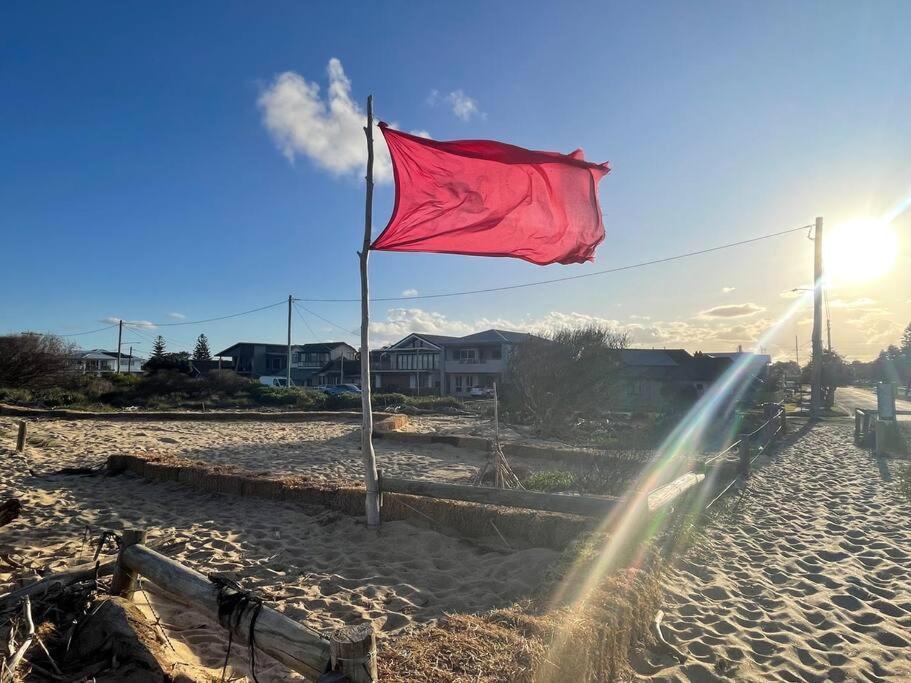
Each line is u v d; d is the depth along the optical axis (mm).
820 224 27328
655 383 47031
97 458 13008
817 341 27203
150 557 3938
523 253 7004
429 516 7371
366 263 7152
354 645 2582
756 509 8945
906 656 4395
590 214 7117
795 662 4281
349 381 68625
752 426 20812
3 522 6531
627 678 3926
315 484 8906
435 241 6758
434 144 6699
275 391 35375
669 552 6246
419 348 59625
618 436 18344
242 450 15258
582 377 22094
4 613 3768
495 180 6816
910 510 8992
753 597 5516
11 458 12383
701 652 4391
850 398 54562
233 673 3789
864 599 5504
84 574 4219
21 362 32312
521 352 23156
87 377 36438
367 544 6922
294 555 6562
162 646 3672
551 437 19781
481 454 14961
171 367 48219
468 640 3373
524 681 3004
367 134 7137
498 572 5926
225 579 3500
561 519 6594
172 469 10172
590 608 3986
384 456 14398
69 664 3475
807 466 13383
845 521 8328
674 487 7523
